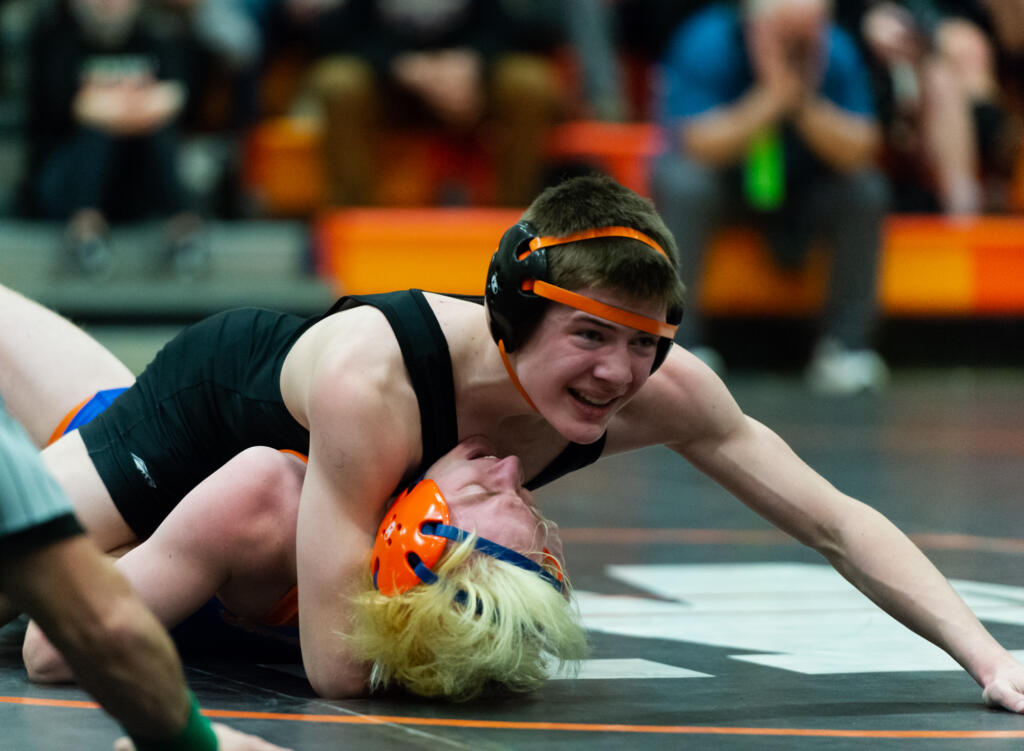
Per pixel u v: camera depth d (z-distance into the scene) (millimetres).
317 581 6234
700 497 15336
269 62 31641
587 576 10297
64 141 26844
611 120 30328
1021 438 20562
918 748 5547
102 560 3908
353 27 27984
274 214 30953
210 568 6711
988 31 30484
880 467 17266
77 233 26594
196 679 6773
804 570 10570
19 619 8312
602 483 16656
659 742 5570
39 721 5801
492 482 6172
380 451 6180
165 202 27094
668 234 6062
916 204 29906
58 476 7457
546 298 5887
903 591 6746
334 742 5461
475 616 5898
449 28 27703
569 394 6023
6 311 8711
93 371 8609
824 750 5484
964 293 29891
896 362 30750
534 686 6434
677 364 6879
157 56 26688
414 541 5938
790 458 7039
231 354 7297
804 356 29734
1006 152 30656
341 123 27812
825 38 26547
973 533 12461
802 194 27234
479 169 28422
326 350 6449
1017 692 6258
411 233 27828
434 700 6270
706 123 26328
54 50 26375
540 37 28031
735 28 26297
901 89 28641
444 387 6371
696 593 9586
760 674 7027
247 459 6742
